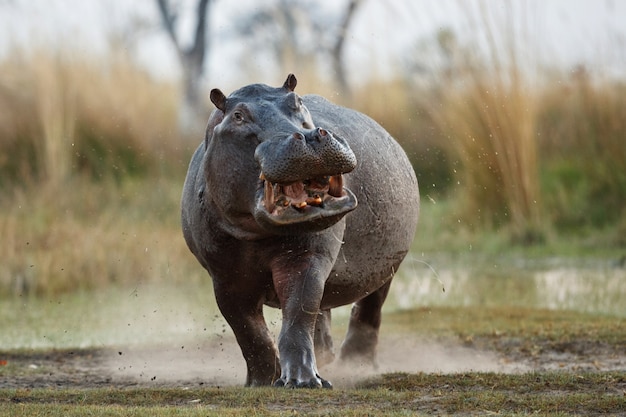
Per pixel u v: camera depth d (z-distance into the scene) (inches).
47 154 2790.4
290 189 924.0
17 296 1947.6
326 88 3105.3
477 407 901.2
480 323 1583.4
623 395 926.4
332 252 1033.5
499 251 2386.8
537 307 1755.7
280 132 930.7
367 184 1106.7
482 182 2522.1
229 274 1042.7
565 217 2556.6
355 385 1073.5
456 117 2516.0
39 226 2345.0
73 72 2940.5
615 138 2642.7
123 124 2984.7
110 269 2066.9
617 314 1667.1
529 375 1065.5
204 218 1029.2
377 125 1217.4
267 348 1072.2
